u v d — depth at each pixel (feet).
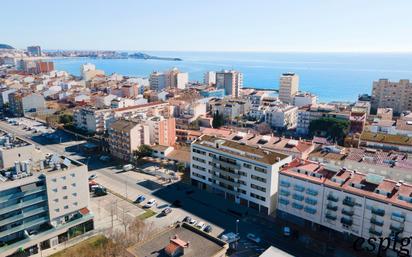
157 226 344.49
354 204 310.45
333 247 313.53
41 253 303.68
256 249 314.14
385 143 520.83
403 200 290.76
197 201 408.46
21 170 308.81
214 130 607.37
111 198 411.75
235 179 400.88
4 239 293.84
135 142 535.60
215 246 219.82
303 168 352.28
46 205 313.32
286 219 362.74
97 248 308.81
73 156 568.41
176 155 524.11
